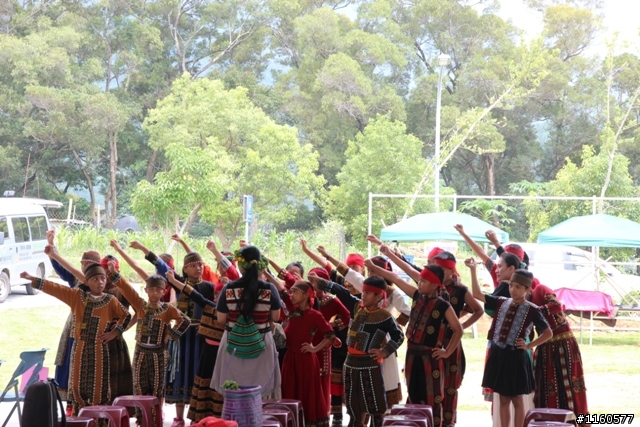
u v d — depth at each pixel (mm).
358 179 36812
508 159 60781
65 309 19891
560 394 8000
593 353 15828
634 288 22359
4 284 20781
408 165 36656
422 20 63688
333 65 54594
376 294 7465
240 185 39500
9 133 55719
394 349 7422
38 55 54719
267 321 7738
